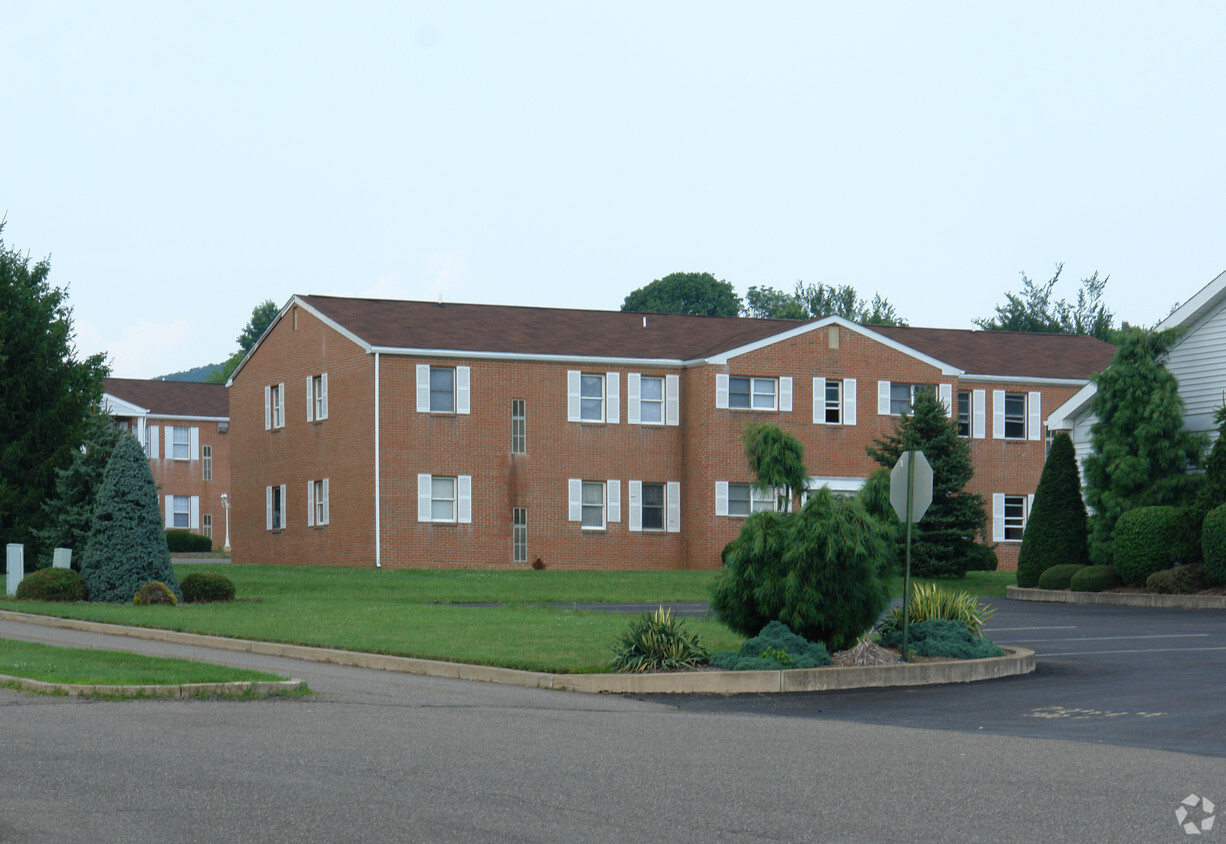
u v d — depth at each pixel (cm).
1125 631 2431
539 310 4975
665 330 4950
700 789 942
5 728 1199
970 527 4081
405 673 1734
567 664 1695
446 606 2739
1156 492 3450
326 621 2316
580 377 4550
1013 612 2958
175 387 7019
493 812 865
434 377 4375
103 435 3369
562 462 4500
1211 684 1644
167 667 1619
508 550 4419
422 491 4325
